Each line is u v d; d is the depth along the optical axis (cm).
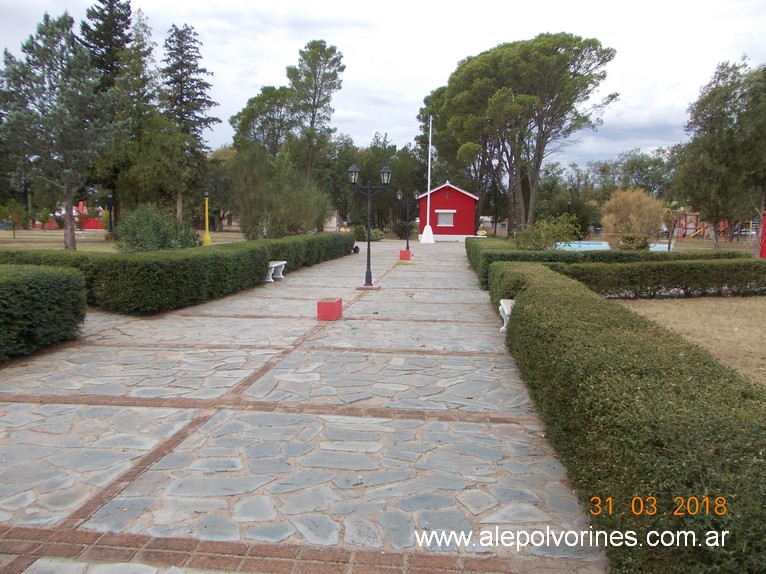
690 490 167
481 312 941
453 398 468
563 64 2853
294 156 4397
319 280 1466
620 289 1107
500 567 241
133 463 337
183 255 937
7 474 321
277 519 275
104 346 657
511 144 3189
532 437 385
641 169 6147
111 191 3209
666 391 244
